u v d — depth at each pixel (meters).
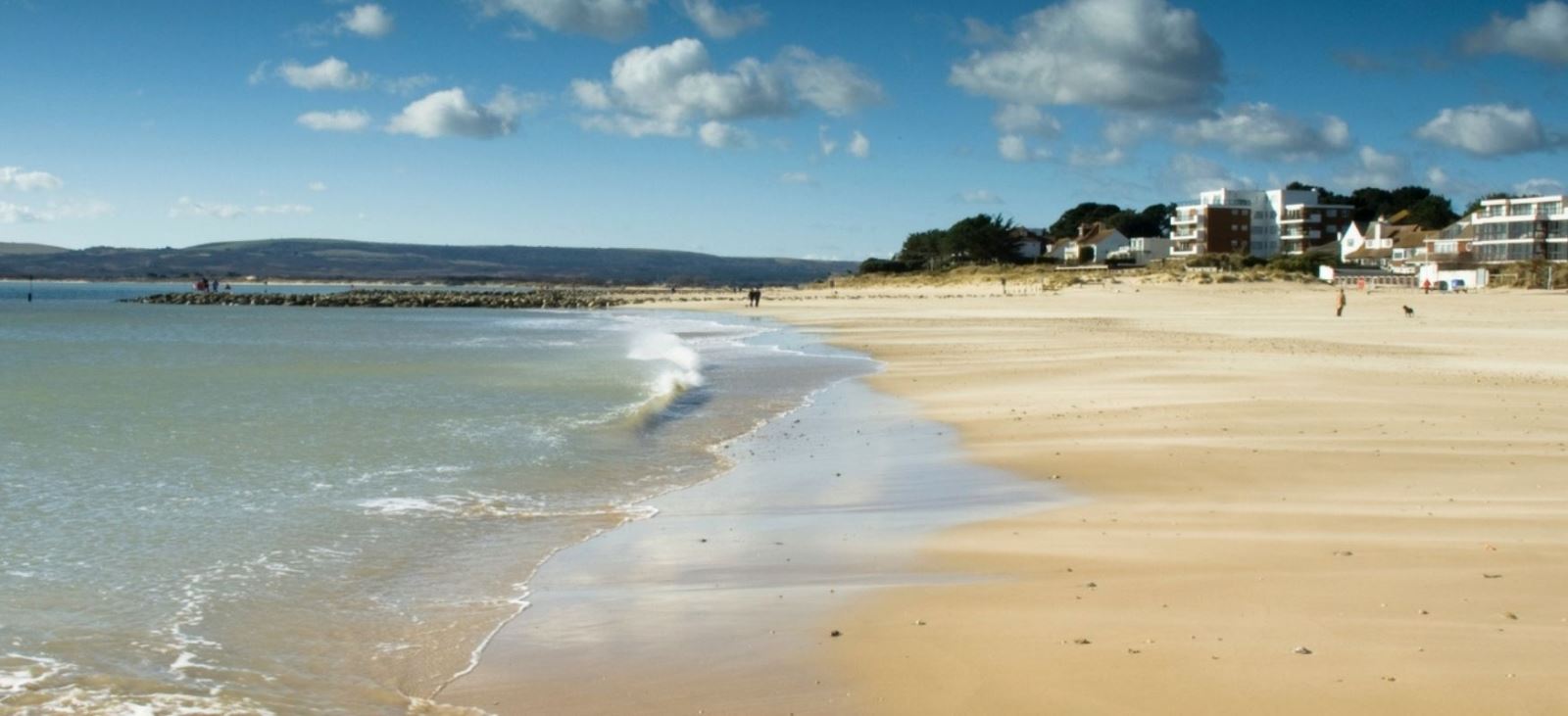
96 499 13.45
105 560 10.59
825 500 13.29
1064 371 27.36
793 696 6.76
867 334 48.31
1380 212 155.50
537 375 30.72
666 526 12.07
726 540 11.29
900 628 7.93
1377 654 6.87
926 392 24.41
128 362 36.72
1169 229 172.88
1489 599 7.95
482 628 8.52
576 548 11.14
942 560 10.01
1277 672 6.64
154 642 8.29
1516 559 9.08
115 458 16.44
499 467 15.78
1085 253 149.25
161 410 22.47
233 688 7.36
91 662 7.85
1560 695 6.14
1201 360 29.11
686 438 18.61
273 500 13.45
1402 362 28.19
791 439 18.38
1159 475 13.73
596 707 6.83
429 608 9.10
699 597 9.11
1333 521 10.87
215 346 47.53
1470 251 116.06
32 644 8.22
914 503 12.85
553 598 9.30
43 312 95.69
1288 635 7.31
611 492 14.09
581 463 16.14
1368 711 6.04
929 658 7.25
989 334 45.38
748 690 6.93
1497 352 32.09
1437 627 7.36
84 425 20.16
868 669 7.13
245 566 10.43
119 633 8.48
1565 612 7.62
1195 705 6.23
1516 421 17.44
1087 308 70.94
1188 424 17.67
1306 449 15.17
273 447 17.58
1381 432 16.48
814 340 45.16
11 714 6.88
